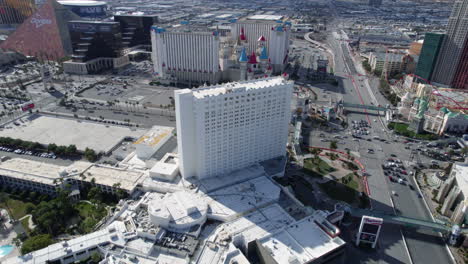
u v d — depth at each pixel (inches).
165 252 7736.2
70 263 7618.1
